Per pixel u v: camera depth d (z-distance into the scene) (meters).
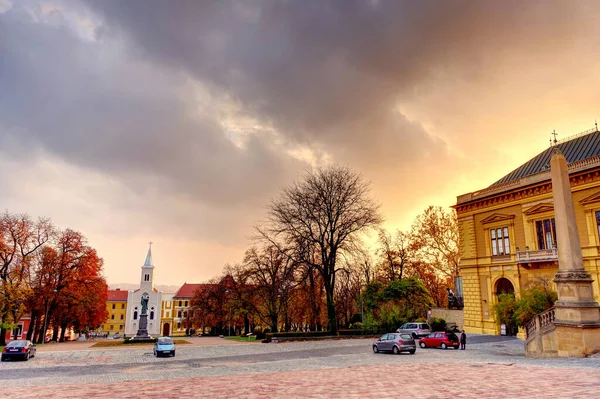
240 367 22.28
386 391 12.00
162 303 134.12
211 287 88.38
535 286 32.06
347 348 33.50
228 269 80.75
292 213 45.56
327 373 17.55
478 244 44.59
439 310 51.25
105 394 13.23
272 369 20.55
